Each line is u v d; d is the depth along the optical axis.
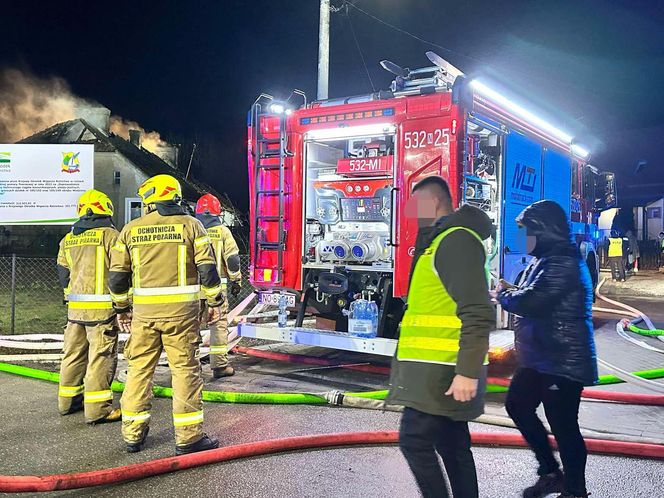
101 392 4.79
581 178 9.67
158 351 4.30
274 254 6.67
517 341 3.62
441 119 5.79
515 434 4.34
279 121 6.61
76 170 8.98
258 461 4.04
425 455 2.71
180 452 4.12
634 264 20.58
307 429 4.72
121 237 4.32
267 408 5.26
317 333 6.07
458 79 5.72
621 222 27.31
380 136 6.20
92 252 4.82
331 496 3.54
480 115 6.09
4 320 10.12
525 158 7.20
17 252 25.47
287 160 6.61
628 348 7.98
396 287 5.95
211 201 6.43
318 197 6.56
